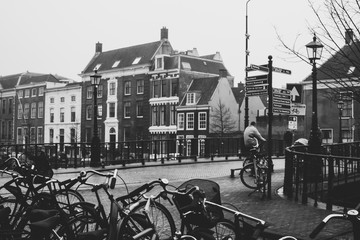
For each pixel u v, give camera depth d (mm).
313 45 11328
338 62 10133
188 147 47719
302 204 9680
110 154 21453
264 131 41125
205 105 47125
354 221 3623
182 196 5223
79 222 5195
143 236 4309
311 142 12984
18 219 5734
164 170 18250
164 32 55469
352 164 11461
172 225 5621
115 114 56281
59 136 63188
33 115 67438
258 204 9656
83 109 60000
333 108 39719
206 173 16734
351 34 9539
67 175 16766
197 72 51688
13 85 71500
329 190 9086
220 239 5055
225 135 47000
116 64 57469
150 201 4922
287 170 10977
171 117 50406
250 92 11086
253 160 11578
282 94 11133
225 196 10766
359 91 9914
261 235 5156
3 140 72562
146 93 52938
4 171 6965
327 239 6578
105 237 4637
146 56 54594
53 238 4730
